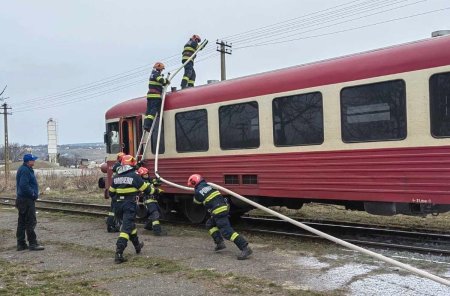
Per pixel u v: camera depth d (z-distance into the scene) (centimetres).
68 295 588
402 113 749
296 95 888
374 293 551
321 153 851
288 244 864
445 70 703
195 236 973
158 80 1146
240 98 982
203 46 1270
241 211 1113
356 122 805
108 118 1343
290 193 897
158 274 673
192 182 800
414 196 735
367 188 790
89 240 970
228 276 645
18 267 750
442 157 706
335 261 713
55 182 3000
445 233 955
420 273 518
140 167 1075
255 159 956
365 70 791
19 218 891
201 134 1068
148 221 1053
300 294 555
